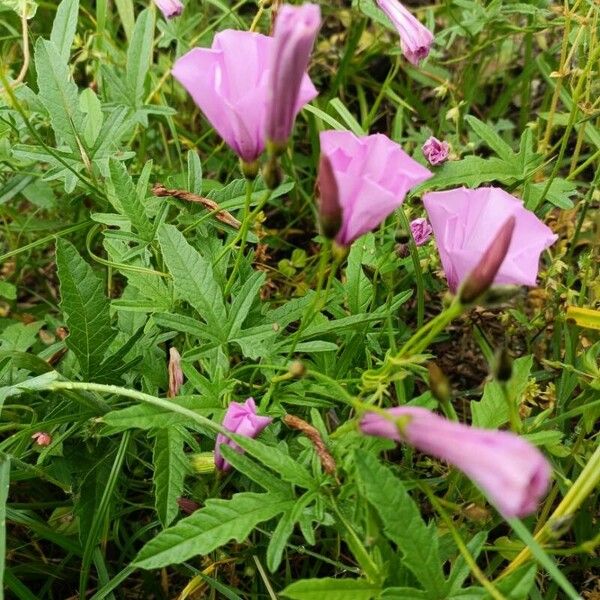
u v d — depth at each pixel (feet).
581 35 0.71
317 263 0.87
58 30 0.71
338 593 0.47
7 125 0.71
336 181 0.45
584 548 0.51
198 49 0.49
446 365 0.82
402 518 0.47
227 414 0.54
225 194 0.69
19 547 0.65
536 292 0.78
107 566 0.67
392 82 0.97
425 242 0.67
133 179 0.77
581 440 0.63
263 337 0.59
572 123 0.68
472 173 0.70
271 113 0.47
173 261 0.59
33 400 0.67
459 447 0.38
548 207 0.76
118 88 0.76
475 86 0.93
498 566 0.67
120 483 0.65
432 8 0.99
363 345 0.66
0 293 0.77
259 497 0.51
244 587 0.66
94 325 0.60
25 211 0.94
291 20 0.43
